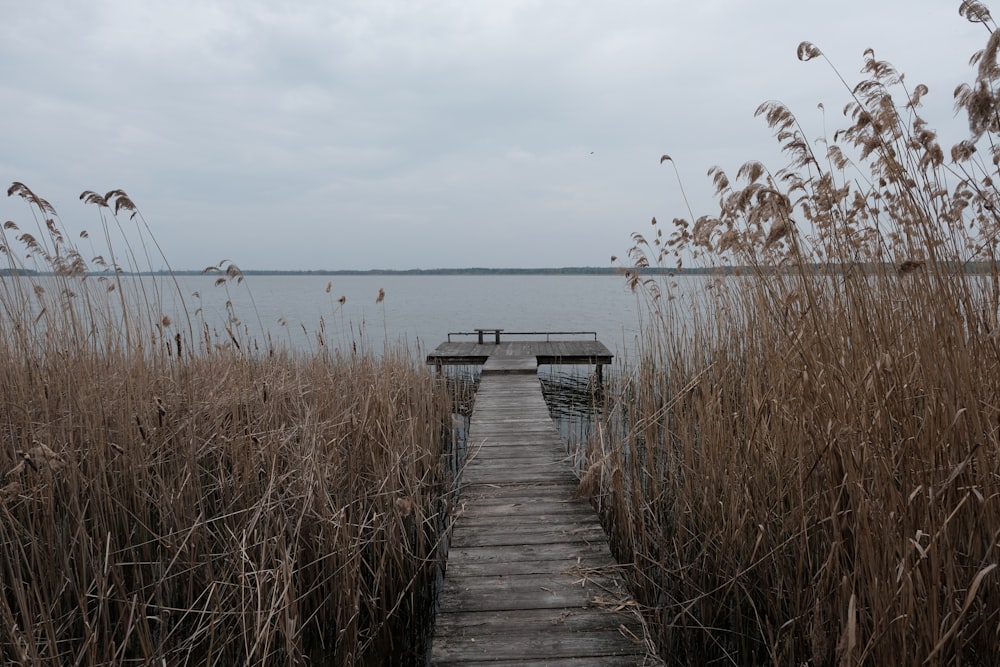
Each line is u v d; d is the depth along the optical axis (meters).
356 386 4.85
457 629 2.50
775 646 2.36
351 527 3.32
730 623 2.89
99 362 3.82
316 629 3.19
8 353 3.69
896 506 1.93
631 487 3.81
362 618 3.25
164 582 3.04
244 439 3.54
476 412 6.85
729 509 2.96
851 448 1.99
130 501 3.31
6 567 2.80
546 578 2.95
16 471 2.44
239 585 2.60
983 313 1.96
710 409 3.33
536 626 2.52
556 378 12.95
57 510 3.11
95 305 3.99
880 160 2.29
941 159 2.18
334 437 3.70
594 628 2.50
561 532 3.51
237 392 3.94
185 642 2.62
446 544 4.18
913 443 1.99
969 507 1.94
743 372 3.72
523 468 4.76
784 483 2.66
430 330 22.81
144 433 3.30
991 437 1.89
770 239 2.42
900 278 2.19
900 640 1.82
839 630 2.14
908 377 2.11
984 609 1.88
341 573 3.05
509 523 3.65
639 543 3.49
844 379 2.16
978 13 1.74
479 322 27.45
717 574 2.90
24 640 2.10
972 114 1.79
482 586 2.87
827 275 2.43
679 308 5.04
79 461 3.22
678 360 4.73
